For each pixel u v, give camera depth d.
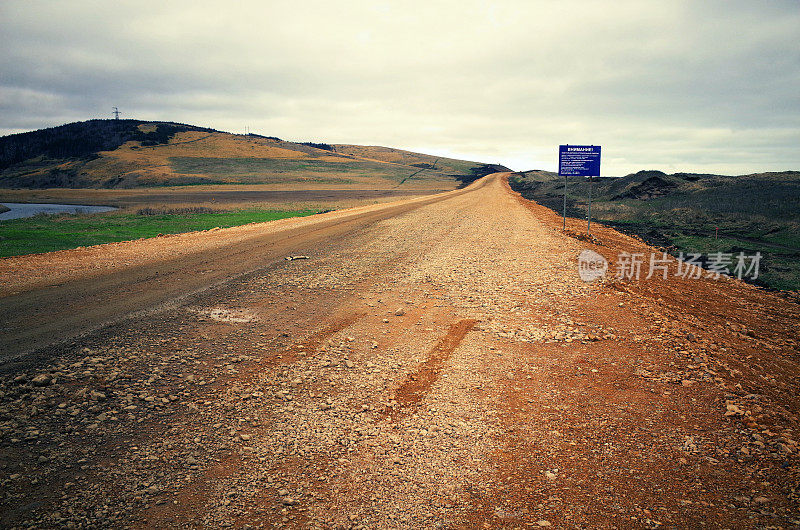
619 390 5.32
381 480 3.76
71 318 7.58
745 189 30.88
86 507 3.38
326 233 19.05
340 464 3.95
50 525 3.18
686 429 4.48
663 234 23.19
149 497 3.50
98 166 122.81
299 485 3.68
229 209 35.16
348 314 8.20
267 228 20.78
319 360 6.13
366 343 6.80
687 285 12.09
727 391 5.26
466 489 3.66
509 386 5.45
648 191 40.84
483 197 49.00
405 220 24.48
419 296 9.41
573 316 8.05
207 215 28.17
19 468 3.81
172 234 18.55
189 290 9.55
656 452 4.11
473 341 6.90
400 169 148.88
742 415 4.68
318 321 7.78
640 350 6.53
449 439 4.35
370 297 9.32
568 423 4.63
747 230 22.62
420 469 3.91
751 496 3.51
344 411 4.84
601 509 3.40
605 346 6.69
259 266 12.12
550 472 3.86
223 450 4.13
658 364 6.03
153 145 152.75
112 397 5.02
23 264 11.91
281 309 8.42
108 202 65.38
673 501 3.47
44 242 15.72
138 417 4.65
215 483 3.68
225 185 96.06
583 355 6.36
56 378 5.38
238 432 4.42
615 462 3.98
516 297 9.28
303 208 37.22
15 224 22.69
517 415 4.80
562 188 62.22
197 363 5.96
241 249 14.82
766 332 8.46
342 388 5.36
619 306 8.71
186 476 3.77
